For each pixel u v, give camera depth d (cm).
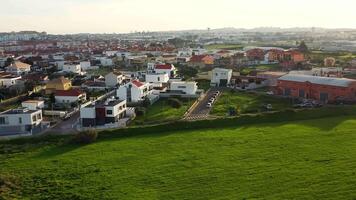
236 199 4756
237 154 6341
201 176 5497
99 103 9081
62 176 5669
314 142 6831
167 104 10462
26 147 7075
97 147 6988
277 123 8281
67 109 9944
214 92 12288
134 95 10881
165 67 15700
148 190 5103
